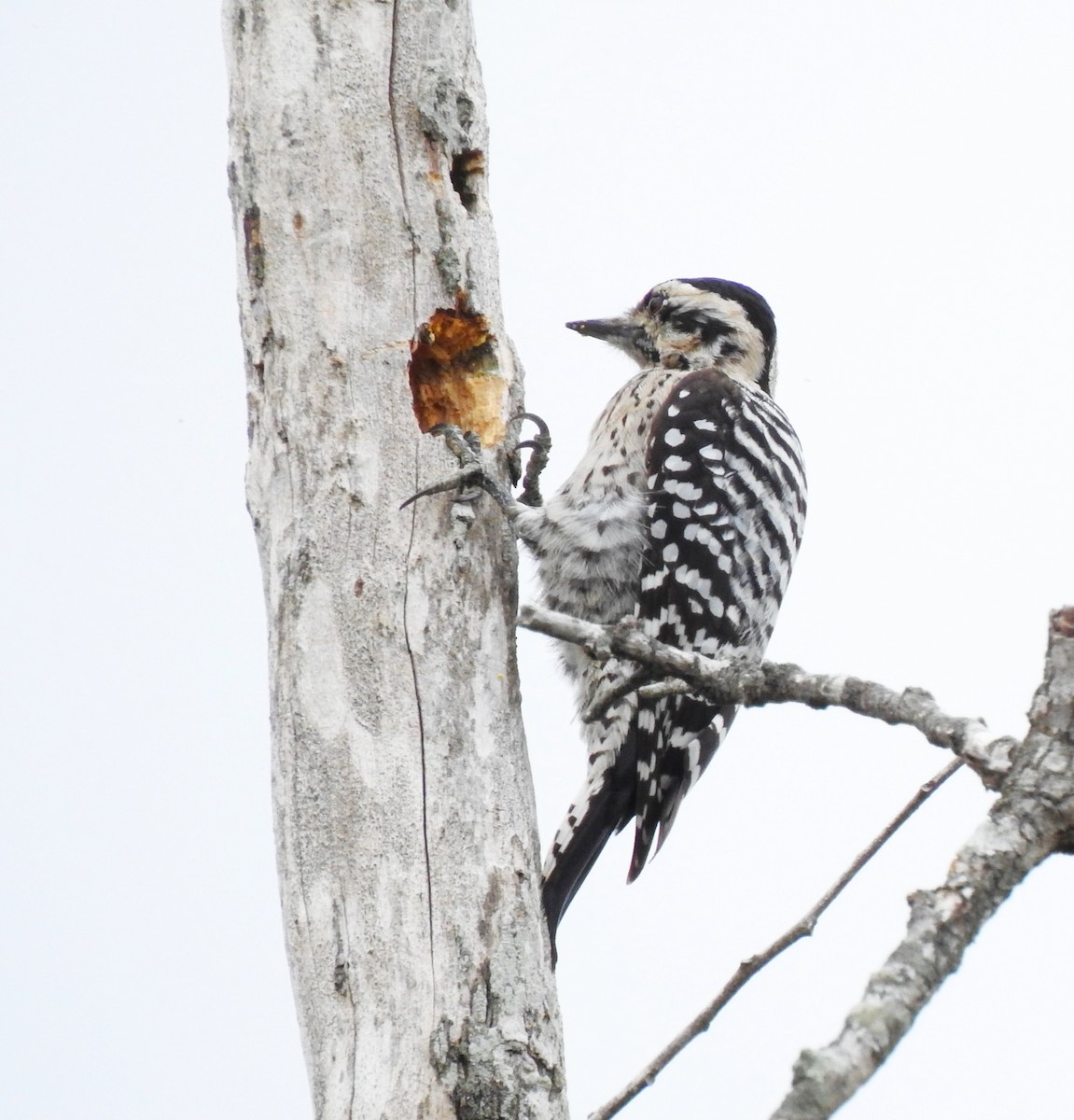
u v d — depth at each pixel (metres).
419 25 9.64
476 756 8.64
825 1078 5.67
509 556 9.27
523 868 8.51
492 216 9.80
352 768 8.41
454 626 8.89
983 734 6.75
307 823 8.37
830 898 8.52
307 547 8.78
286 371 9.06
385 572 8.82
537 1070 8.04
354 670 8.59
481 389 9.92
